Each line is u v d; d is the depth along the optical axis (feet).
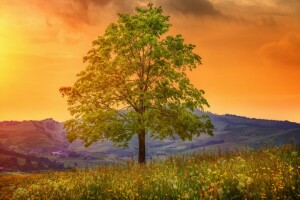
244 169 34.32
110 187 36.65
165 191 31.09
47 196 41.01
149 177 38.81
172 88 87.51
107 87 89.86
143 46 86.22
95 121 83.25
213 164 40.50
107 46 89.10
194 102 87.35
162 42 90.43
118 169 50.78
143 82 87.61
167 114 87.56
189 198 27.84
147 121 80.43
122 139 82.69
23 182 63.05
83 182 41.57
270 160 36.81
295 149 43.29
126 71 88.58
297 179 27.12
